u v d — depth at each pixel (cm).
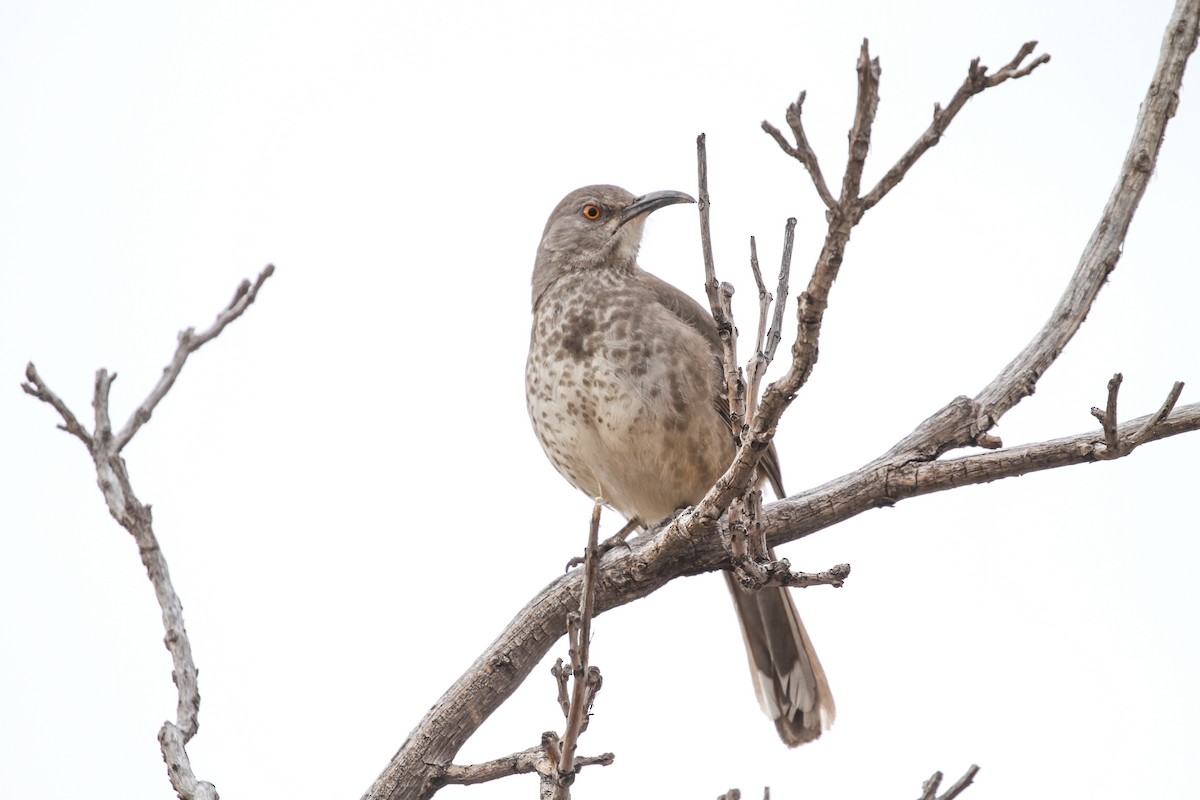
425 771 799
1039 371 828
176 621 723
